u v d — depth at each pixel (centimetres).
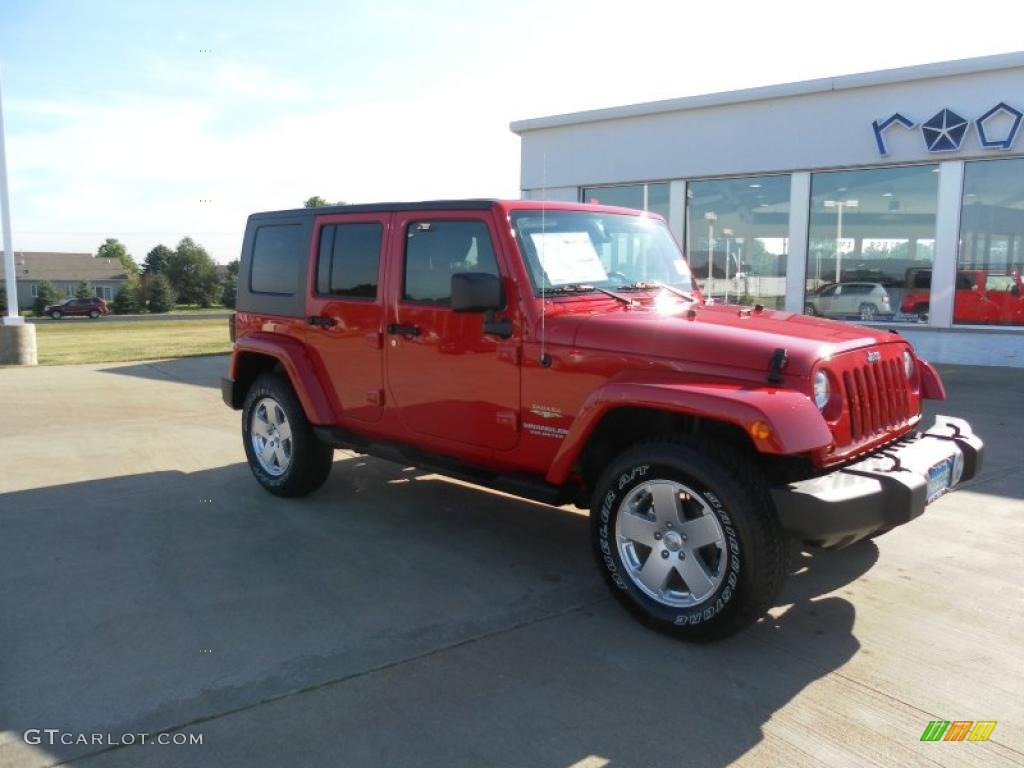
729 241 1523
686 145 1526
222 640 362
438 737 289
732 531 337
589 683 327
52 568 448
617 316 406
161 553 472
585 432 382
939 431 433
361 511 556
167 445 769
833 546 347
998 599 406
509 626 378
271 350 561
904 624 379
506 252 424
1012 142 1212
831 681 328
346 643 360
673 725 297
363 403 515
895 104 1305
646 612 370
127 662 342
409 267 477
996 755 279
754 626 378
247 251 611
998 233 1262
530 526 526
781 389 343
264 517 542
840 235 1404
